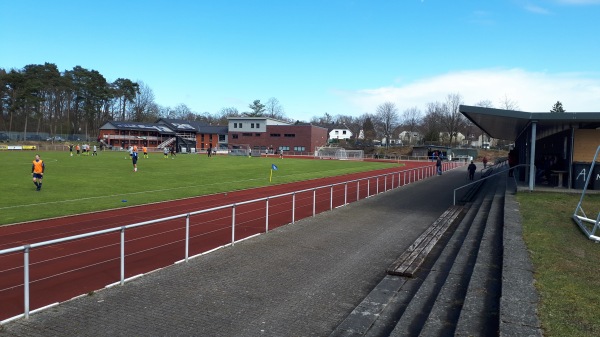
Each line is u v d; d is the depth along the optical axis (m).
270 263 9.48
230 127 97.38
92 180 27.28
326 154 80.44
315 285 8.13
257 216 16.05
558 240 9.52
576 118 16.53
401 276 8.70
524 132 24.58
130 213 16.53
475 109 17.44
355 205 18.69
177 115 161.12
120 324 6.13
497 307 5.96
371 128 140.25
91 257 10.15
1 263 9.59
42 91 99.25
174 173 34.12
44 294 7.73
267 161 57.25
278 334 6.00
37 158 21.89
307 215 16.53
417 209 17.83
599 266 7.70
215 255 10.00
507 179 27.33
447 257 9.84
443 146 92.56
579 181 17.81
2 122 94.50
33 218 14.97
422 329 5.62
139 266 9.49
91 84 106.62
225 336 5.88
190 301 7.11
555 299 5.90
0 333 5.73
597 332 4.85
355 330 6.12
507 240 9.39
